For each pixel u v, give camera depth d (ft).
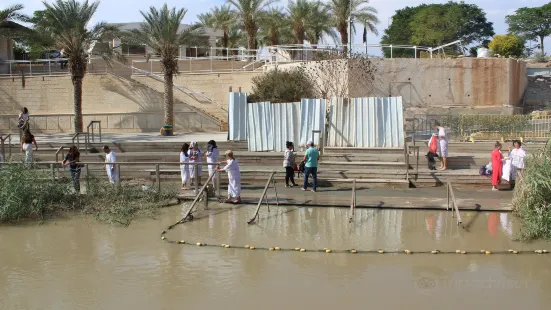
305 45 101.60
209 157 52.75
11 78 110.01
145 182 55.06
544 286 26.94
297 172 56.75
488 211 42.01
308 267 29.89
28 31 86.53
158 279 28.25
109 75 108.06
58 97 109.40
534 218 35.47
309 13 130.93
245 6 127.03
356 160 60.75
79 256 32.32
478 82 95.91
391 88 94.32
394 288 26.73
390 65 94.48
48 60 110.83
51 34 86.58
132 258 31.78
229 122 70.33
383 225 38.45
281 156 62.23
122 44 95.09
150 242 35.06
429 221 39.40
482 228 37.29
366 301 25.21
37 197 42.57
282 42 147.54
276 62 104.12
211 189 47.73
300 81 91.25
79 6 87.56
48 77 109.29
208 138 81.61
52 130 106.11
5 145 68.64
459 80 95.66
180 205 45.73
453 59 95.71
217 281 27.86
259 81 96.02
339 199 46.19
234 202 45.68
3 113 110.42
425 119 75.20
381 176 54.65
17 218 40.96
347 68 91.45
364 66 91.86
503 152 63.00
